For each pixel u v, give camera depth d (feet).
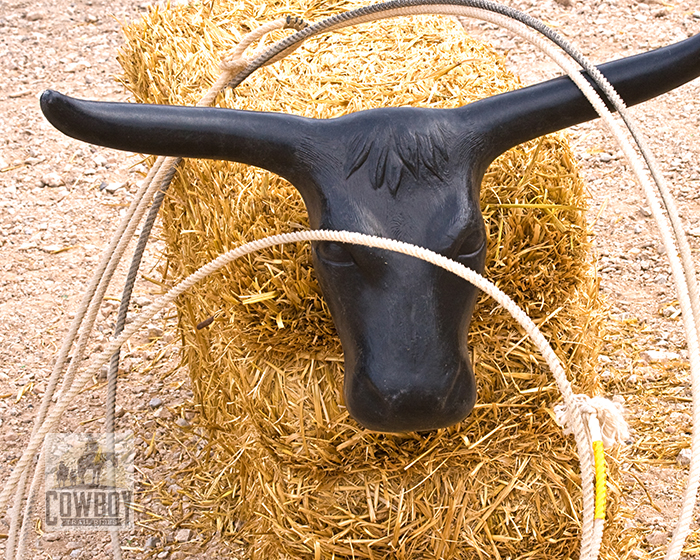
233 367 9.37
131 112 6.94
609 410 7.08
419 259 7.07
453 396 7.12
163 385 13.91
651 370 13.38
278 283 8.14
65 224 17.67
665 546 10.73
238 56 8.93
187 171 10.24
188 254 11.35
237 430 10.32
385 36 10.71
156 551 11.19
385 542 8.64
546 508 8.93
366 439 8.34
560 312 8.80
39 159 19.47
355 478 8.61
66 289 16.06
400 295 7.04
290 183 8.31
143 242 10.24
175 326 14.92
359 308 7.26
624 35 21.72
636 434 12.33
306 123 7.52
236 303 8.43
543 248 8.38
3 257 16.87
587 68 7.38
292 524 8.79
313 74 9.87
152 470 12.37
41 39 23.70
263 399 8.63
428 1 8.18
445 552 8.79
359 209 7.19
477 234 7.31
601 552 9.50
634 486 11.53
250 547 10.82
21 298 15.87
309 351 8.43
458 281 7.22
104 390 13.87
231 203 8.66
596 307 10.03
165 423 13.12
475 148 7.41
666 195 7.41
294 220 8.26
